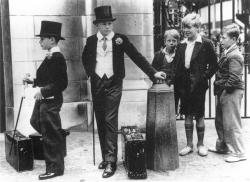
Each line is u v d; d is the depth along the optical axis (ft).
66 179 16.34
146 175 16.26
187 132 19.43
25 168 17.48
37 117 17.21
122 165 17.90
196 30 18.70
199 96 18.93
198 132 19.36
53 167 16.65
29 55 22.61
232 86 17.63
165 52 20.04
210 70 18.66
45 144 16.56
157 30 26.17
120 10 22.80
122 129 18.02
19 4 22.34
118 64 16.94
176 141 17.40
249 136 22.15
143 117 23.29
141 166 16.19
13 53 22.50
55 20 23.11
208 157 18.86
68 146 20.89
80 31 23.72
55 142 16.55
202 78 18.75
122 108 23.11
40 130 17.42
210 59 18.69
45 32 16.28
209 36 24.25
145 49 23.32
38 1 22.62
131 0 22.86
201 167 17.51
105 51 16.85
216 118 19.25
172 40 19.74
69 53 23.58
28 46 22.58
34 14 22.58
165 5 26.43
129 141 16.16
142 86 23.27
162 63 19.94
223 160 18.39
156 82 17.40
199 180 15.99
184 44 18.92
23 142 17.39
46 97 16.24
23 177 16.75
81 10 23.61
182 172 16.94
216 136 22.43
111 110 16.80
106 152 16.88
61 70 16.24
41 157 19.13
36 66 22.75
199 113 19.17
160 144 17.11
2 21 22.95
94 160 17.99
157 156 17.15
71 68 23.68
